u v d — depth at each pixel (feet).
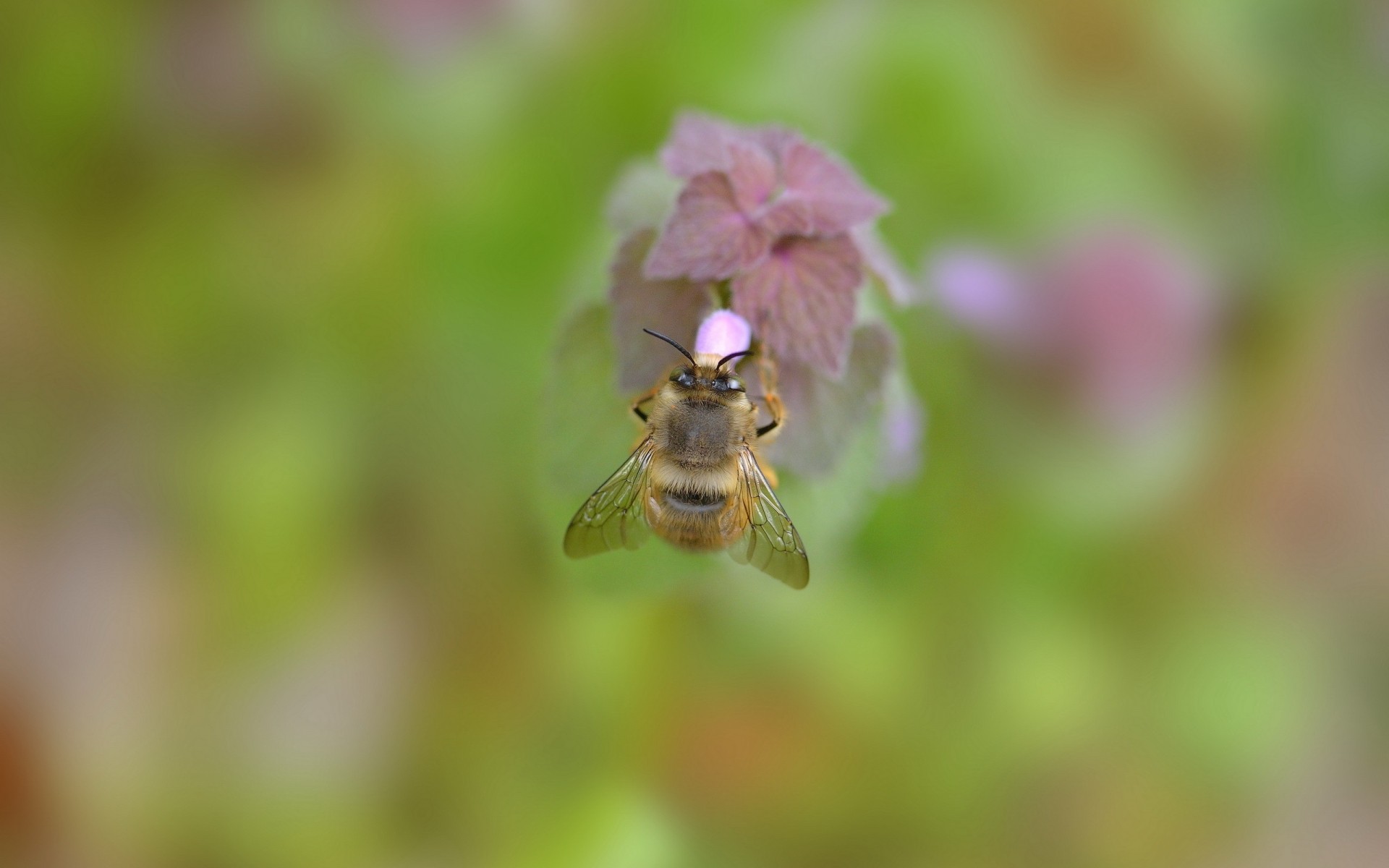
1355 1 0.98
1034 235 0.97
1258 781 0.97
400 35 0.96
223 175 0.97
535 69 0.97
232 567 0.96
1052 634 0.96
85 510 0.97
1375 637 0.99
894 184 0.97
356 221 0.97
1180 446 0.97
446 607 0.96
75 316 0.98
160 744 0.95
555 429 0.86
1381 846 0.97
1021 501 0.96
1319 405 0.99
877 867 0.96
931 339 0.95
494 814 0.95
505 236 0.95
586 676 0.95
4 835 0.94
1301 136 0.99
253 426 0.96
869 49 0.97
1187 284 0.97
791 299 0.83
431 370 0.96
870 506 0.89
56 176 0.98
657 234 0.85
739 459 0.85
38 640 0.96
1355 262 0.99
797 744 0.95
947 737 0.96
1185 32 0.99
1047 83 0.99
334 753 0.95
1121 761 0.96
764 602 0.95
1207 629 0.97
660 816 0.95
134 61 0.98
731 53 0.96
